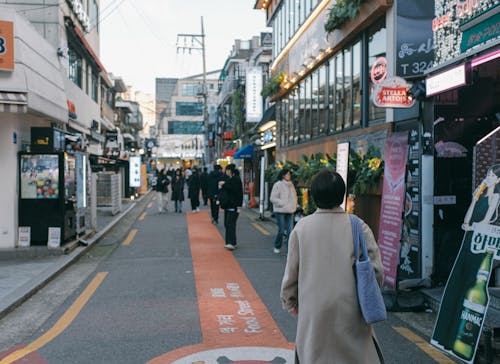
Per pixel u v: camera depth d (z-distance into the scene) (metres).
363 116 11.22
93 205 14.04
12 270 8.86
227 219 11.66
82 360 4.82
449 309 4.62
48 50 11.84
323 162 11.28
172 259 10.42
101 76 28.80
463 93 7.14
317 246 3.16
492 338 4.54
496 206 4.38
